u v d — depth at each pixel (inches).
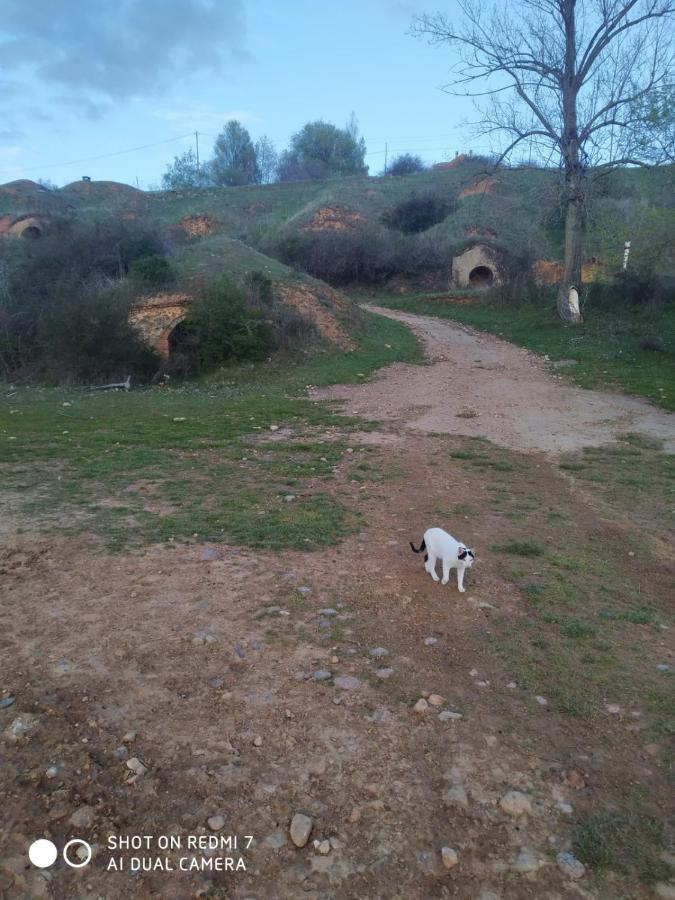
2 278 1277.1
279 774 153.3
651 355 887.7
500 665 202.1
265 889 126.4
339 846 134.9
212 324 960.9
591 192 1111.0
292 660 200.2
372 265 1878.7
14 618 222.5
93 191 2903.5
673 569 294.4
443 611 237.3
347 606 237.3
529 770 156.6
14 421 604.1
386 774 154.0
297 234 1994.3
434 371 895.7
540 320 1222.9
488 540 317.7
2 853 132.4
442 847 134.7
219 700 179.5
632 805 146.7
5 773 152.0
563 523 349.7
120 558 275.0
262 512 346.0
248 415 644.7
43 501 353.4
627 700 185.5
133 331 976.9
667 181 956.0
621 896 125.4
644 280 1159.6
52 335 989.2
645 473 453.7
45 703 176.2
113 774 152.2
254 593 245.0
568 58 1064.2
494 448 528.1
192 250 1341.0
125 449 494.6
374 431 585.3
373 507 366.6
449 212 2255.2
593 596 256.5
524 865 131.3
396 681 191.0
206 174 3422.7
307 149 3740.2
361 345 1053.8
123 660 197.5
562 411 660.7
